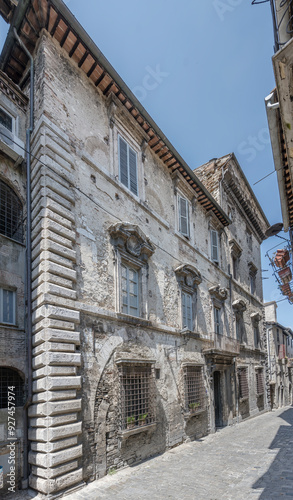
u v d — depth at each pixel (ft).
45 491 22.70
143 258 39.37
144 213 42.01
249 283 85.15
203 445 41.16
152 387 36.06
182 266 47.44
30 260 28.25
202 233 59.52
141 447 33.50
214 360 53.57
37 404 24.88
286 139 21.48
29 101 32.89
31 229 29.12
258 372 81.82
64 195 29.76
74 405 25.72
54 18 31.07
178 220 50.93
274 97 21.42
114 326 32.73
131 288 37.35
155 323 39.32
